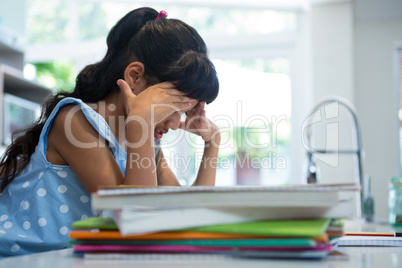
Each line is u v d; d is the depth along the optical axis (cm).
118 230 58
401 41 355
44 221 100
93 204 53
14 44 338
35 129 112
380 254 62
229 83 322
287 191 55
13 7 385
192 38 111
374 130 353
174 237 56
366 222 180
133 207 53
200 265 51
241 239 55
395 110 354
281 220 58
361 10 354
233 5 398
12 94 336
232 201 55
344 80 351
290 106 386
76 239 58
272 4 389
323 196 54
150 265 51
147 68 108
